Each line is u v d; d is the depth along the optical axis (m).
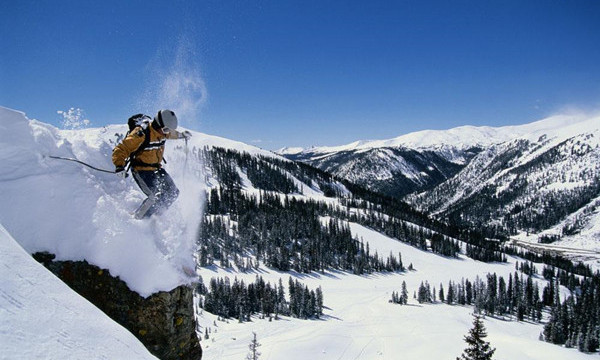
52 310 3.24
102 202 5.56
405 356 84.44
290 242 159.38
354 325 103.69
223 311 102.62
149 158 5.62
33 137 5.44
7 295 2.96
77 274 5.07
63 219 5.16
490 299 131.50
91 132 6.56
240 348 81.06
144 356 3.79
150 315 5.39
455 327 104.00
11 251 3.46
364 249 174.62
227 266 134.50
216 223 151.75
